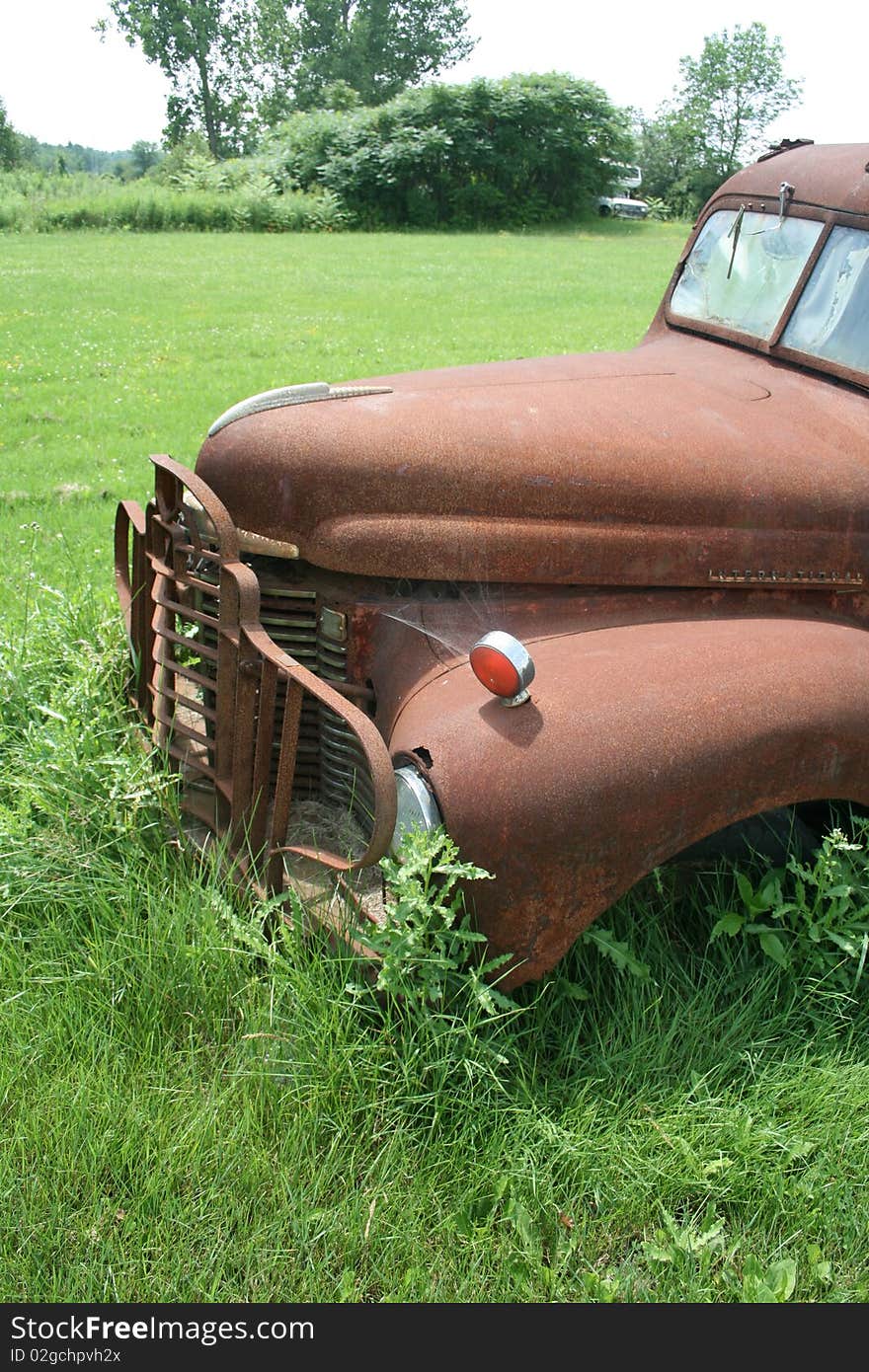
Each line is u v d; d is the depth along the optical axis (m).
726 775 2.66
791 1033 2.89
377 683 3.19
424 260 23.48
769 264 4.09
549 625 3.17
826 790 2.79
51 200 30.67
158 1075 2.70
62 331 13.59
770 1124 2.64
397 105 36.19
